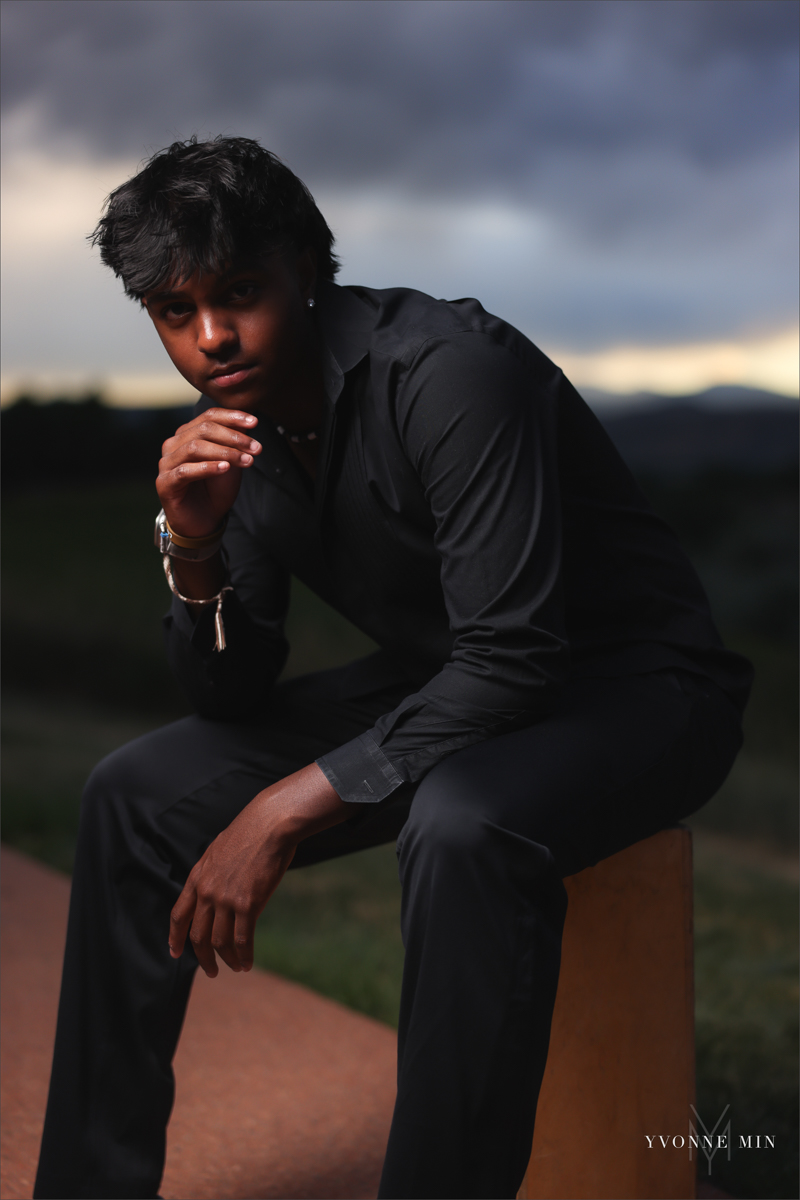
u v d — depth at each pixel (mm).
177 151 1207
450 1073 1012
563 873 1122
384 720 1162
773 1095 1869
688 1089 1359
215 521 1349
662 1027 1347
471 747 1135
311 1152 1664
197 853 1397
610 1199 1330
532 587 1130
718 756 1329
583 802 1118
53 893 3082
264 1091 1878
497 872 1017
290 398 1320
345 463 1286
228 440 1221
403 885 1074
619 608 1367
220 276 1158
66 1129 1326
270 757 1444
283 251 1209
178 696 8578
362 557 1339
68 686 8883
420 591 1342
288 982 2439
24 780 4820
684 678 1332
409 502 1248
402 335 1209
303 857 1434
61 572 9445
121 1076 1341
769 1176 1612
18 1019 2178
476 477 1136
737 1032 2184
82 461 10672
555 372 1306
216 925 1160
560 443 1315
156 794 1395
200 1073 1948
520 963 1021
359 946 2723
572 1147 1314
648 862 1331
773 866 4258
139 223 1164
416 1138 1016
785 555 7734
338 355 1249
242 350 1195
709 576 7957
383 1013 2283
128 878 1367
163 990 1355
